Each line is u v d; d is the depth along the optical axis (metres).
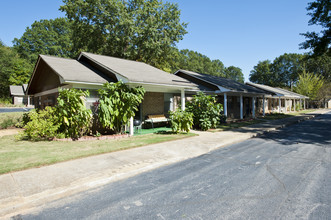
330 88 42.19
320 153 6.89
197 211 3.22
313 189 4.00
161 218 3.03
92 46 27.38
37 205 3.52
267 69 71.56
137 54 27.94
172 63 34.03
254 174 4.89
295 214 3.09
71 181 4.30
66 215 3.17
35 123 8.34
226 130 12.20
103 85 8.92
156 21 26.86
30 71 43.53
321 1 16.91
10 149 6.87
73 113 8.39
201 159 6.32
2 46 40.66
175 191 4.00
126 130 11.64
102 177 4.55
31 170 4.95
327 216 3.03
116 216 3.11
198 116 12.38
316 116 24.45
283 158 6.30
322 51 18.83
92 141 8.35
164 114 13.76
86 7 24.14
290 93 34.31
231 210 3.24
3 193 3.72
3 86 40.69
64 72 9.36
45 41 52.75
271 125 14.52
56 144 7.71
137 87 9.66
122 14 23.97
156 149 7.28
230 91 16.03
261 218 2.99
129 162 5.68
